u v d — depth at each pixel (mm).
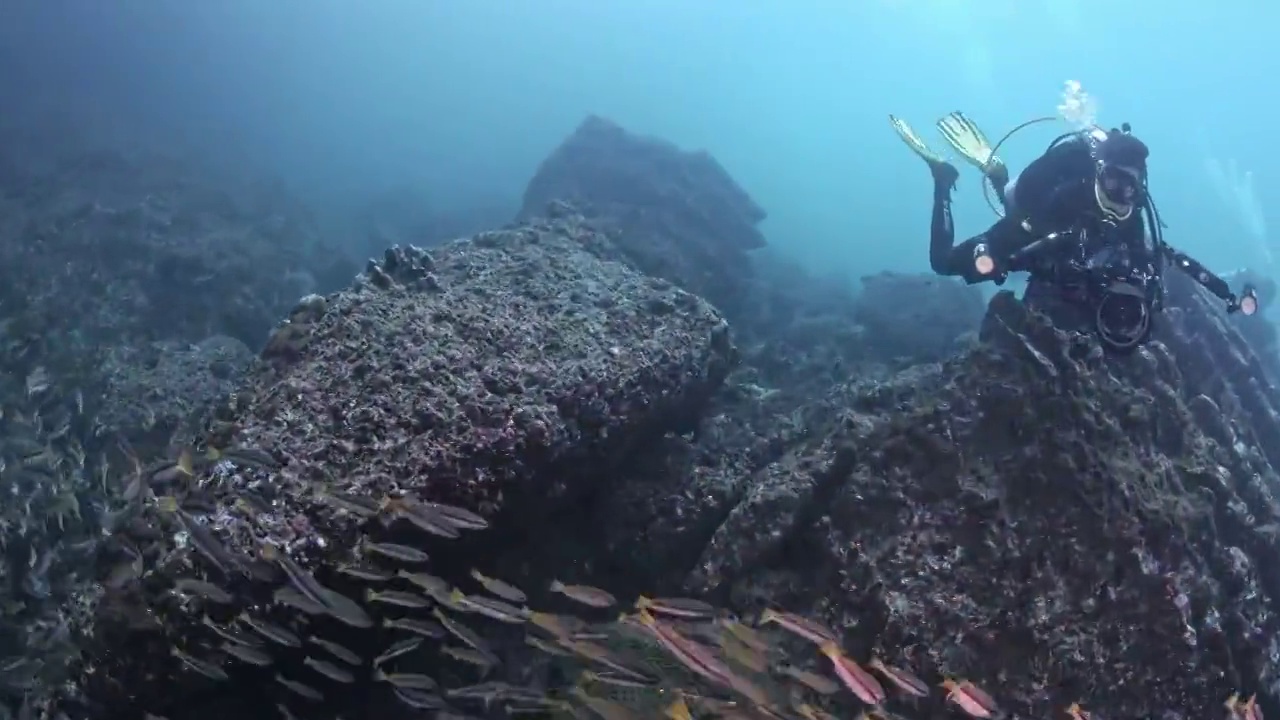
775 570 2504
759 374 5223
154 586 1984
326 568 2037
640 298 3287
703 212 8141
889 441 2535
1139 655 2193
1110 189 2453
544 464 2469
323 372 2467
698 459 3094
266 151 19234
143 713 2014
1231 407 4035
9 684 2439
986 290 12609
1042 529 2332
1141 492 2369
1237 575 2408
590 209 7504
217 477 2129
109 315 5641
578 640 2119
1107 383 2631
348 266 7816
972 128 3461
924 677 2162
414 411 2340
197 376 4285
